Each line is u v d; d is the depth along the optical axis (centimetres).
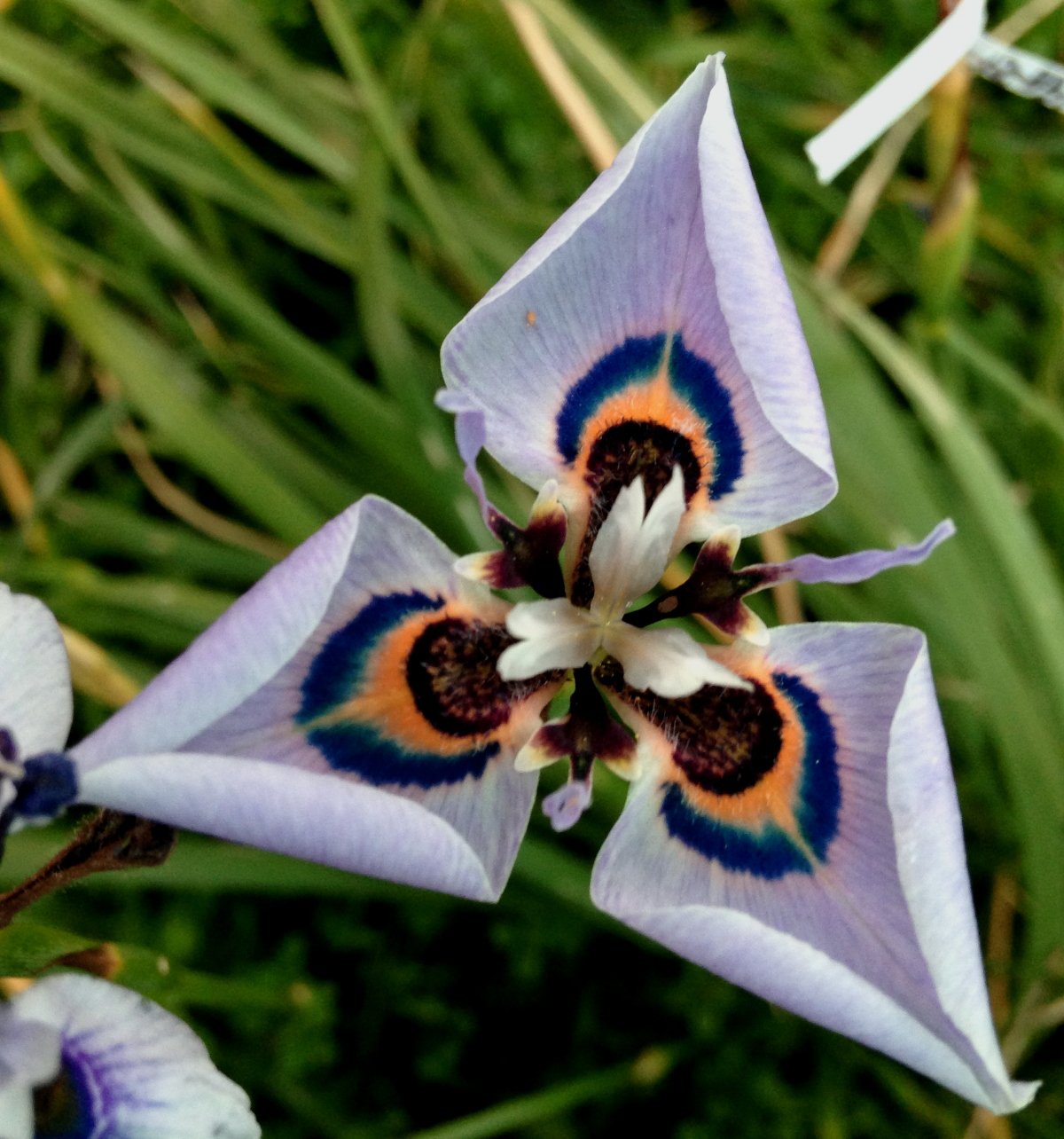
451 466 27
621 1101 27
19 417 29
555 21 28
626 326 21
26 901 20
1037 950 26
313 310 32
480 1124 25
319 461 29
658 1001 27
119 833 20
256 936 28
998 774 28
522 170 32
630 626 21
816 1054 27
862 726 20
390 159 28
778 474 21
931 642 27
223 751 20
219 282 28
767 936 19
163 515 30
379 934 27
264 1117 27
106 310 27
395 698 20
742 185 20
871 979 19
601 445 21
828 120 32
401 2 32
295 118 28
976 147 32
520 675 20
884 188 32
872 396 27
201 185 28
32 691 20
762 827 20
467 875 19
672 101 20
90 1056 19
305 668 20
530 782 21
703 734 21
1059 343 30
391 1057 27
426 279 29
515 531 21
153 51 27
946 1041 19
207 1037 26
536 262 20
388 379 27
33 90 28
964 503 28
